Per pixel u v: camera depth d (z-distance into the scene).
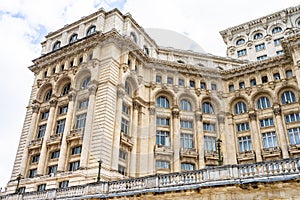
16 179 37.78
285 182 16.70
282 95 43.56
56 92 41.66
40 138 39.69
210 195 18.48
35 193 27.09
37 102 43.31
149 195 20.11
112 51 36.56
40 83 44.84
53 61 44.66
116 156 26.69
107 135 30.92
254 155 40.22
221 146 24.59
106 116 32.41
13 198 28.33
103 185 22.66
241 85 46.69
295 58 41.12
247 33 59.97
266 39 56.78
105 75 35.66
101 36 38.88
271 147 40.34
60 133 37.47
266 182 17.11
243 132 42.91
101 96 34.50
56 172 33.78
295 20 55.75
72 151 35.34
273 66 45.31
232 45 60.50
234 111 45.31
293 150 38.66
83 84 38.97
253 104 44.34
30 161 39.47
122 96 29.56
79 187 24.14
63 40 46.62
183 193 19.22
